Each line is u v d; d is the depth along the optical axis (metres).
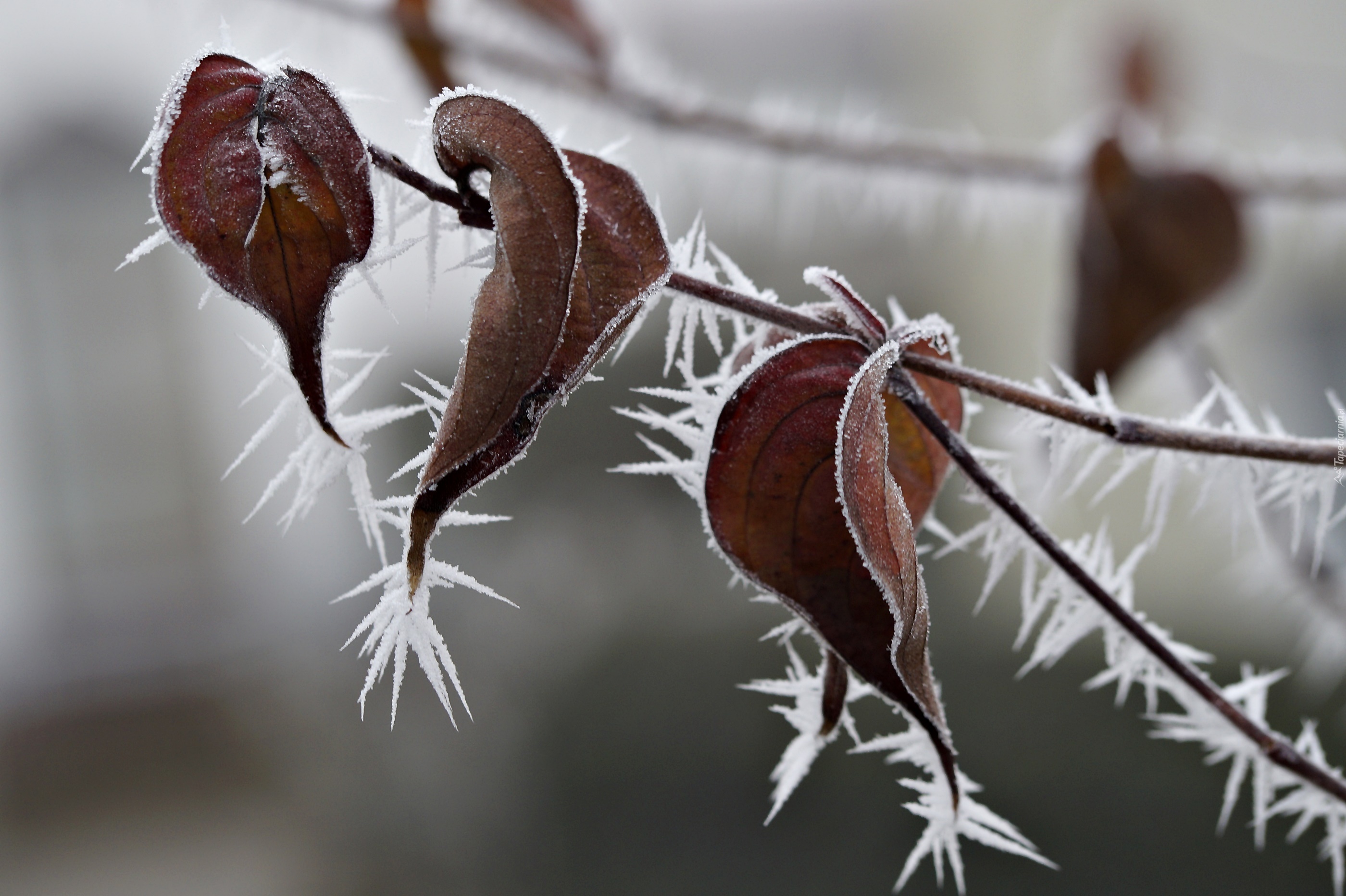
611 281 0.61
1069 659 3.09
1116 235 1.17
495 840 3.18
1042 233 1.33
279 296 0.61
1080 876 2.68
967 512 2.53
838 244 3.37
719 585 3.39
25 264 5.71
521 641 3.46
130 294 5.80
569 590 3.49
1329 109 1.70
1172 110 1.72
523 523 3.61
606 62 1.27
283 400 0.62
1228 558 3.01
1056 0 4.43
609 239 0.61
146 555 5.63
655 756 3.20
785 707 0.64
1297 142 1.56
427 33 1.12
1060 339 1.20
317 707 4.19
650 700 3.28
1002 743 2.97
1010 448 0.73
